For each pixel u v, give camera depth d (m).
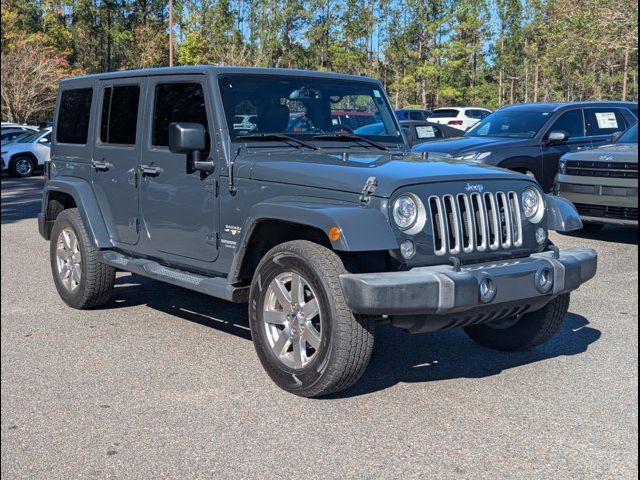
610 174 9.94
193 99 5.75
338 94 6.11
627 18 26.17
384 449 4.08
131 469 3.89
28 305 7.23
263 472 3.84
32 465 3.95
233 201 5.36
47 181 7.45
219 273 5.59
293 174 4.98
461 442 4.17
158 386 5.05
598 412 4.57
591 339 6.04
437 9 60.03
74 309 7.06
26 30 54.31
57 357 5.67
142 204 6.25
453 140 12.90
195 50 54.69
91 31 70.75
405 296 4.29
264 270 4.92
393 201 4.53
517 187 5.02
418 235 4.60
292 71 5.96
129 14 74.81
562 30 33.09
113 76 6.68
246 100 5.65
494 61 74.00
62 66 46.72
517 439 4.20
